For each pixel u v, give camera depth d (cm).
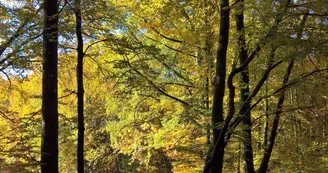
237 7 771
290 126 1219
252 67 860
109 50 1000
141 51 950
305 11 793
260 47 765
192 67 1092
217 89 737
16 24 923
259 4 792
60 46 820
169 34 1070
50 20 730
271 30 759
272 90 959
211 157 711
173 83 1117
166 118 1184
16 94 1162
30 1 973
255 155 1198
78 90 751
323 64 893
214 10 955
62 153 1397
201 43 997
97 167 2516
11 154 827
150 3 1019
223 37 742
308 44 722
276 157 1102
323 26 761
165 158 2284
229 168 1182
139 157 1482
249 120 891
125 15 1068
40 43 892
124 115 1346
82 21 837
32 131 939
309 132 1278
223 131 712
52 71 718
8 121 1096
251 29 821
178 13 1003
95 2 816
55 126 711
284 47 768
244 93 901
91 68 1081
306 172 1083
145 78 937
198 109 1064
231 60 985
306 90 837
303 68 965
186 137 1186
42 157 699
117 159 2516
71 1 766
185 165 1152
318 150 1265
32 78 1177
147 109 1449
